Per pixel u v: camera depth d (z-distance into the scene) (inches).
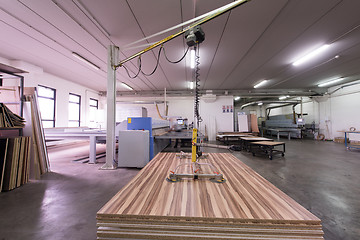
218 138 316.2
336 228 54.2
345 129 271.9
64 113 248.1
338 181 96.7
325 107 306.2
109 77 125.7
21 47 146.6
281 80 254.5
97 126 168.6
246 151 200.2
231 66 192.9
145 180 38.2
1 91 101.3
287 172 114.5
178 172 43.6
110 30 119.0
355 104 256.8
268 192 31.4
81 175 108.0
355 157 162.7
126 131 124.1
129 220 24.1
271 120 434.9
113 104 125.7
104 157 166.2
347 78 240.2
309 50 150.8
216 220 23.1
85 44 139.7
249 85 291.9
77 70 210.5
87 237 49.6
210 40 132.9
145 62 180.2
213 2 92.8
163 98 346.6
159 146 175.8
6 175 83.5
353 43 136.8
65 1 91.6
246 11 99.7
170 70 208.1
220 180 37.5
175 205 26.4
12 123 89.7
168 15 103.5
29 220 58.0
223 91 327.6
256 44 139.8
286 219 22.5
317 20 108.4
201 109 338.6
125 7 96.5
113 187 88.5
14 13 101.3
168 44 139.2
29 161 99.7
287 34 124.5
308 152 190.9
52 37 129.2
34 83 198.1
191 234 23.5
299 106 382.3
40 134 114.2
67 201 72.2
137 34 124.0
